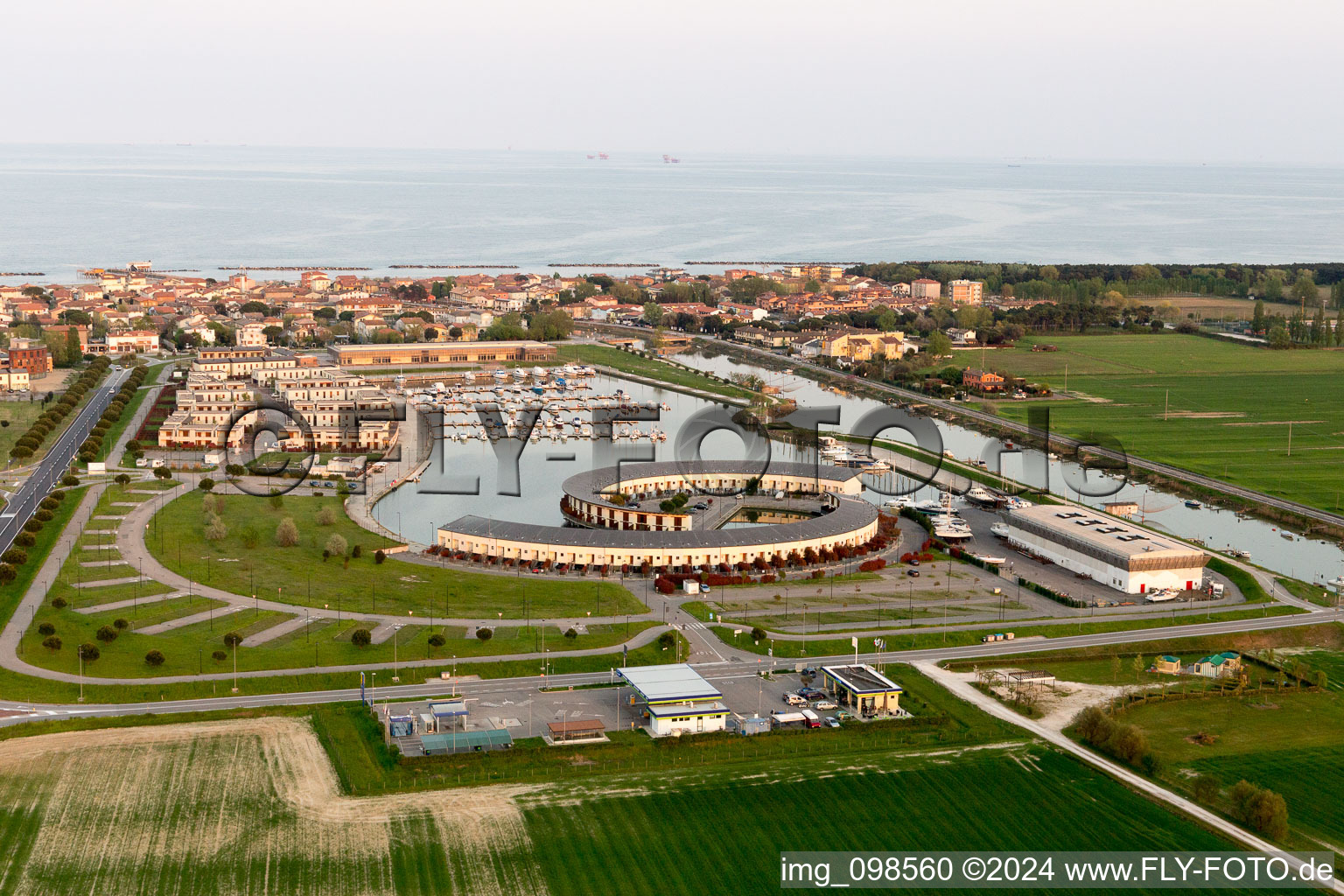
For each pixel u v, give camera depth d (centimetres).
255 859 19788
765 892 19412
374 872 19500
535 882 19412
